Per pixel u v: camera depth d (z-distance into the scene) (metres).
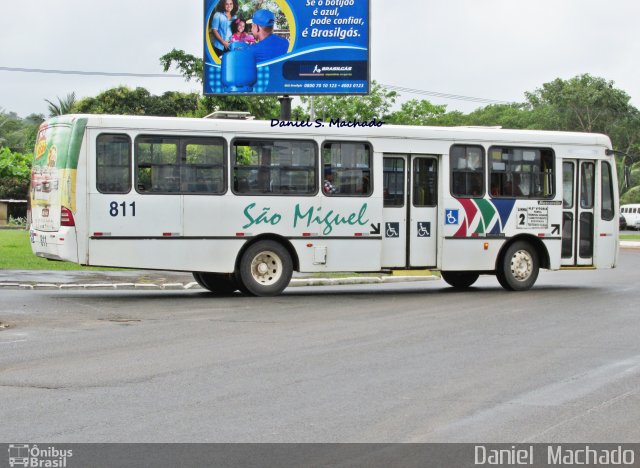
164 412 7.85
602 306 16.59
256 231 17.72
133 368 9.93
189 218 17.27
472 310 15.85
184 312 15.24
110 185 16.80
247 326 13.48
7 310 15.22
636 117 82.56
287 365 10.14
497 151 19.55
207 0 27.84
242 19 27.73
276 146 17.84
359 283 23.19
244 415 7.75
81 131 16.62
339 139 18.25
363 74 27.66
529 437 7.09
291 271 18.06
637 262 32.97
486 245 19.42
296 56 27.67
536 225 19.86
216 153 17.47
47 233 17.02
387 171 18.72
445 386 9.01
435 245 19.12
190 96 54.12
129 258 16.89
